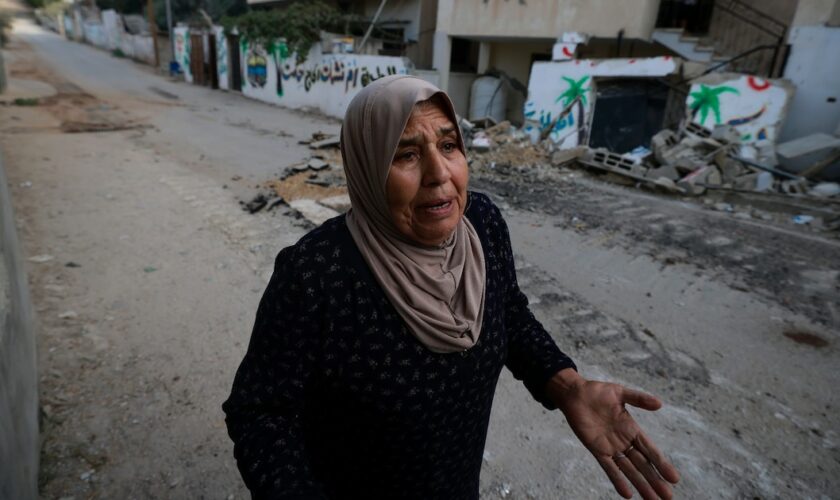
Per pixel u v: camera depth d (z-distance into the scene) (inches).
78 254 174.1
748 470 94.6
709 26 434.3
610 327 143.1
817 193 281.1
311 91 642.8
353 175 37.7
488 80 568.7
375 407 37.5
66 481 84.2
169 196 245.8
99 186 255.1
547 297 159.5
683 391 116.5
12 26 543.8
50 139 363.3
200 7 1213.1
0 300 68.5
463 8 505.4
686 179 299.6
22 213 208.8
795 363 130.3
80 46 1528.1
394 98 34.2
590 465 93.7
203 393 108.1
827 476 94.1
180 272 165.0
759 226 244.8
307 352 37.0
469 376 39.6
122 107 568.7
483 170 341.7
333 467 43.5
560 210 257.8
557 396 46.7
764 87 326.3
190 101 687.7
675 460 95.9
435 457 41.0
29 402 79.2
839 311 160.1
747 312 157.0
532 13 458.9
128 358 118.5
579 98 404.2
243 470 35.6
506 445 97.9
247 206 233.3
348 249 37.2
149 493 84.0
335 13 641.0
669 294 167.2
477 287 39.4
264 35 689.6
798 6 338.0
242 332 132.0
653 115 415.8
